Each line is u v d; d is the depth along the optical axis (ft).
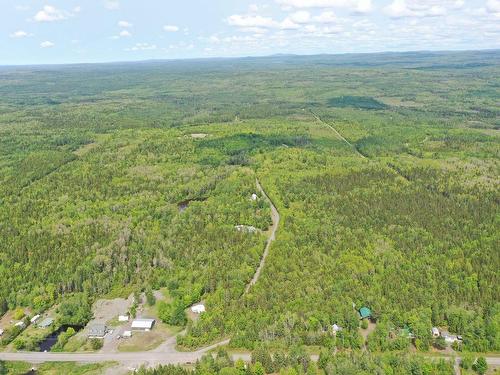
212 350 461.78
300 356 428.97
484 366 422.00
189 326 487.20
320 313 485.56
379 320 486.38
